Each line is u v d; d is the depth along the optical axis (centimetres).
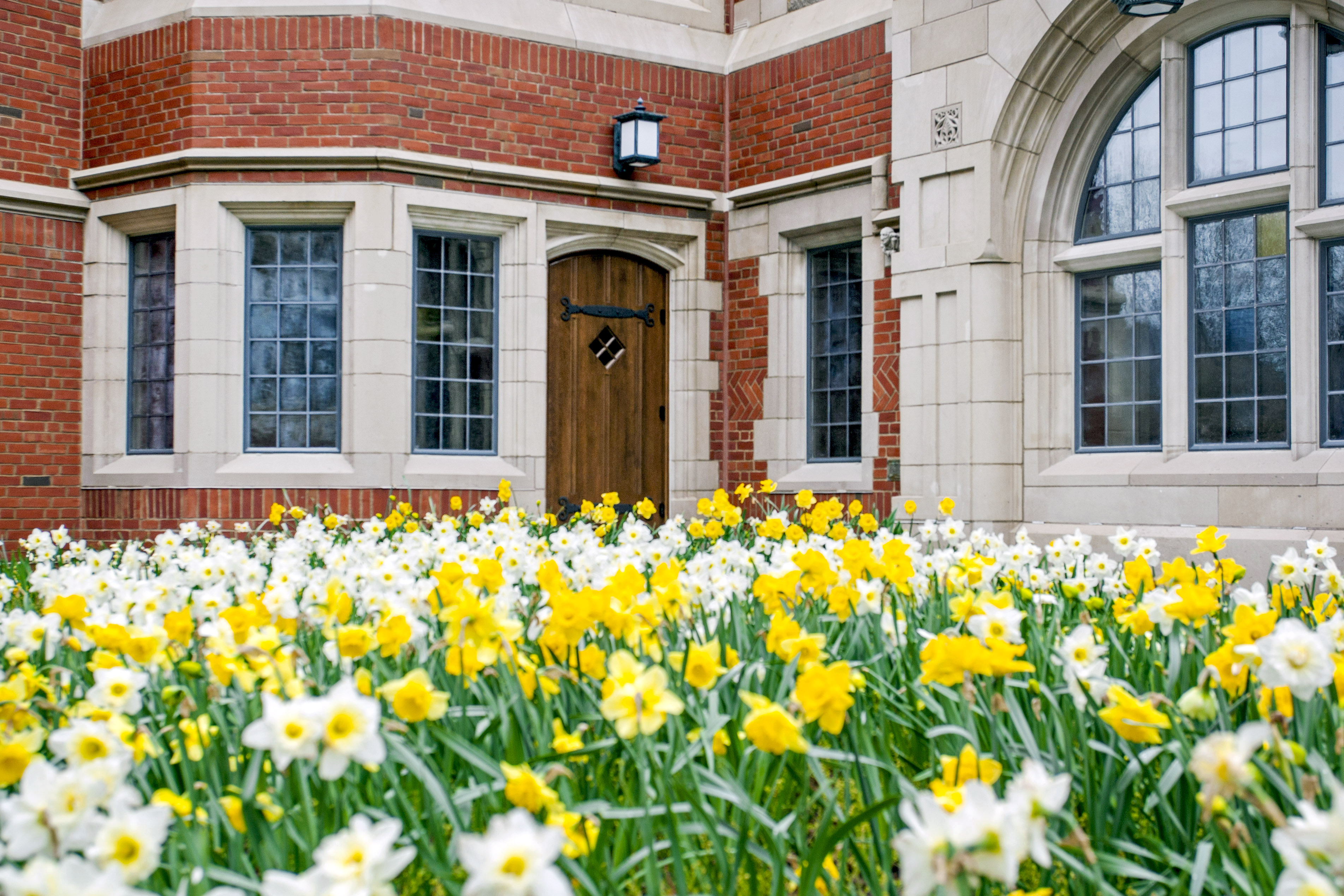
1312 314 691
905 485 848
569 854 173
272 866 186
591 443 966
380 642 232
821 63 939
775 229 970
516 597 301
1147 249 768
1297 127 695
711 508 561
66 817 164
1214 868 186
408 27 887
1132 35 758
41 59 906
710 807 206
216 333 877
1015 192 805
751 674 251
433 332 911
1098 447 801
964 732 209
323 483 871
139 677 224
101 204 914
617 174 965
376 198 876
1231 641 216
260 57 880
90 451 917
